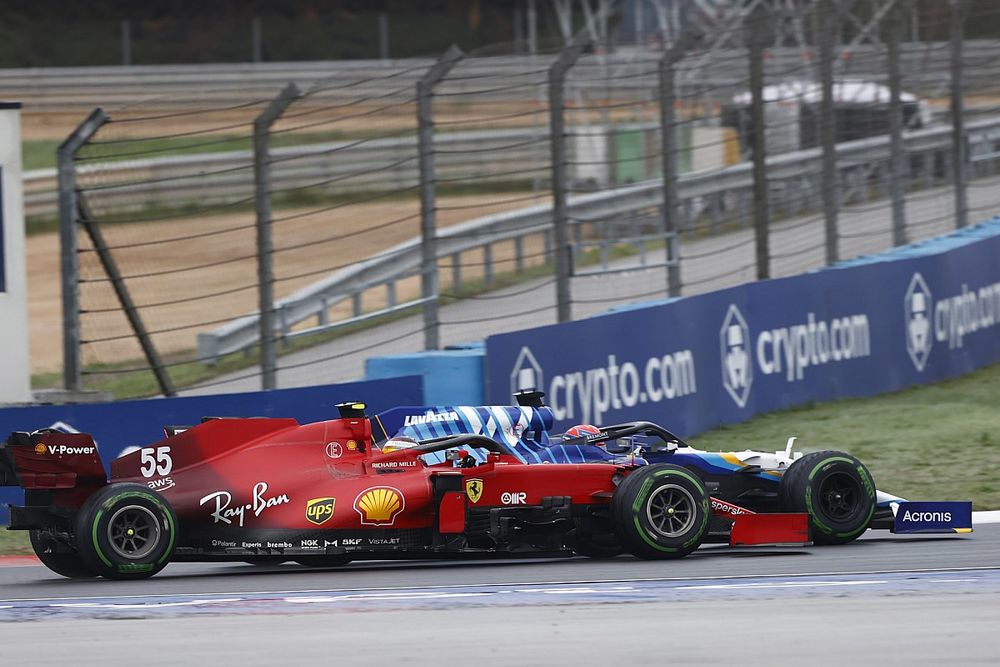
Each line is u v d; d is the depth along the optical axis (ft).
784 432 174.50
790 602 83.51
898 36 216.95
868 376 202.80
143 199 317.63
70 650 70.64
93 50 552.82
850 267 200.54
